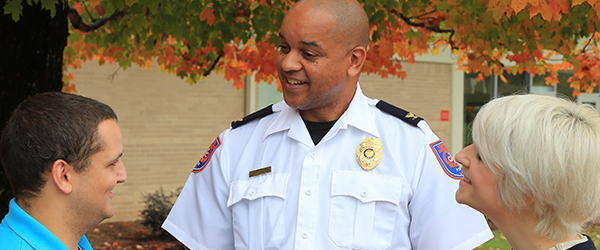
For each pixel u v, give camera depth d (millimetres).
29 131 1116
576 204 1021
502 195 1100
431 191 1646
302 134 1725
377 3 3090
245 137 1864
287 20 1555
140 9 2857
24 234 1099
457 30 3518
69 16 3283
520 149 1039
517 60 4227
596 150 1007
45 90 2879
